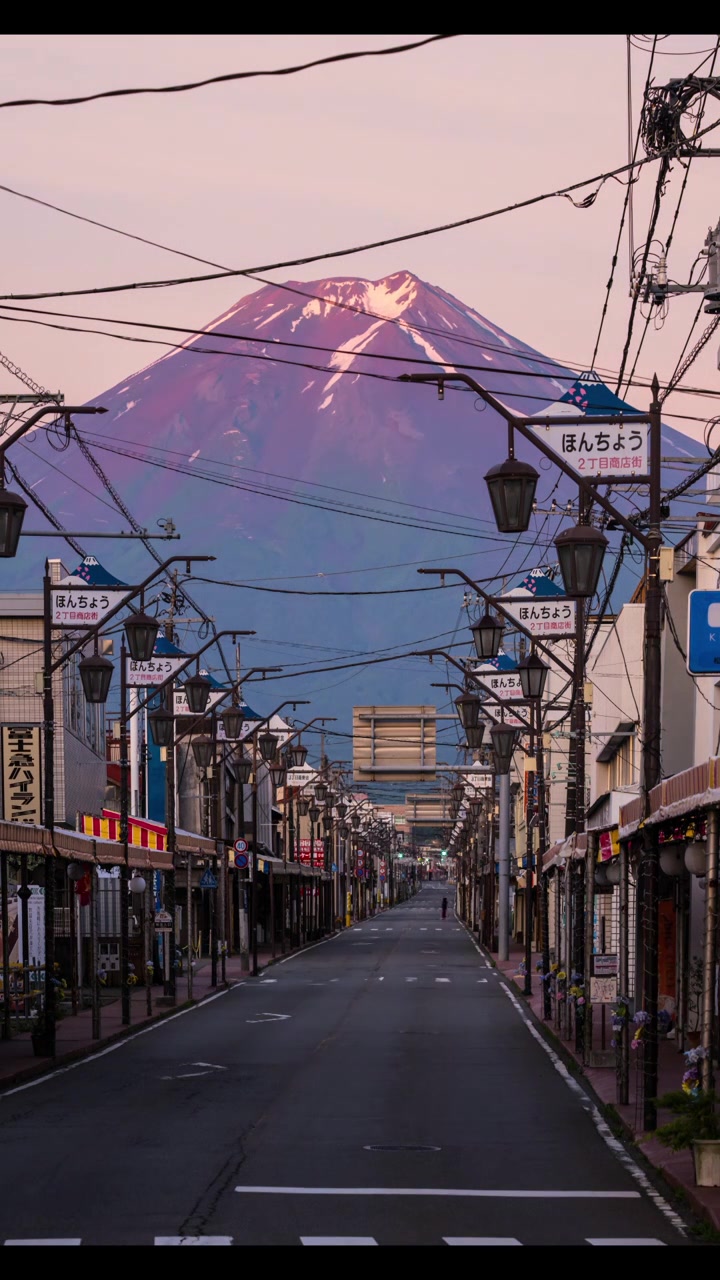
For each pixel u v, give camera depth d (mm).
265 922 97375
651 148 17703
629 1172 15656
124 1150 16688
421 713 69062
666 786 18609
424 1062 27656
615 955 24250
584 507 27203
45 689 29953
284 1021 37844
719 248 19375
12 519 19203
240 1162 15891
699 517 27016
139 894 53094
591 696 31609
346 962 70562
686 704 40562
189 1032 34750
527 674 32312
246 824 91312
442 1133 18406
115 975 50000
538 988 50094
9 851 26719
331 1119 19578
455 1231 12461
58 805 51344
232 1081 24266
